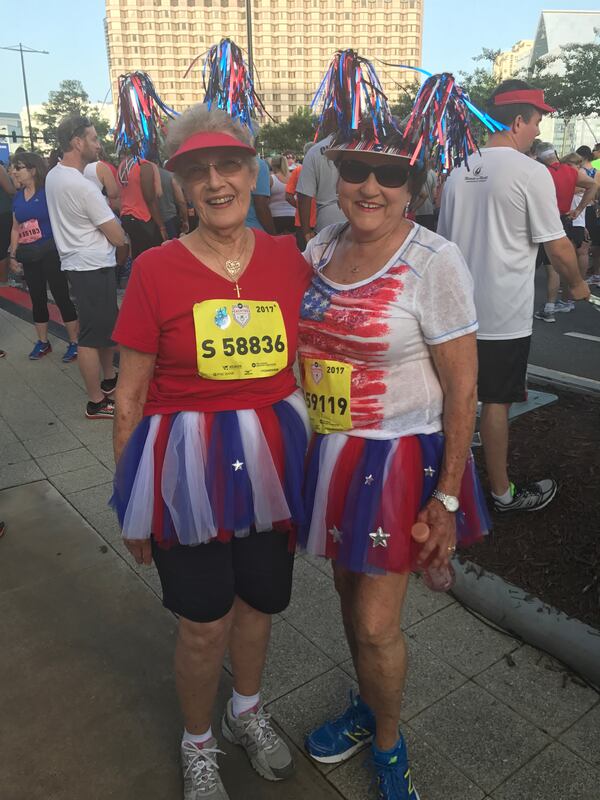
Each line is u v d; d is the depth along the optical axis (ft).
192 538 5.25
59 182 13.96
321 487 5.63
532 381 16.15
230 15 403.75
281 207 25.76
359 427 5.57
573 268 9.21
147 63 404.16
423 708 7.02
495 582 8.48
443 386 5.44
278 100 417.08
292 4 404.77
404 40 413.18
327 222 15.06
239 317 5.36
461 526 5.80
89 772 6.51
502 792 6.10
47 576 9.59
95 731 6.97
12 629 8.50
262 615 6.22
